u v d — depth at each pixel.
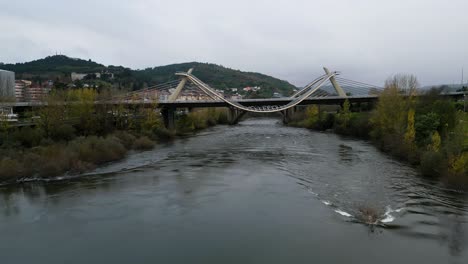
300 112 123.25
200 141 67.94
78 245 20.33
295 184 32.59
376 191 29.39
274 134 81.75
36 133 47.22
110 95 68.25
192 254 19.14
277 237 21.00
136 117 69.62
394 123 51.97
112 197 29.02
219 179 35.00
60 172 36.66
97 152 44.09
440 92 66.12
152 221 23.70
